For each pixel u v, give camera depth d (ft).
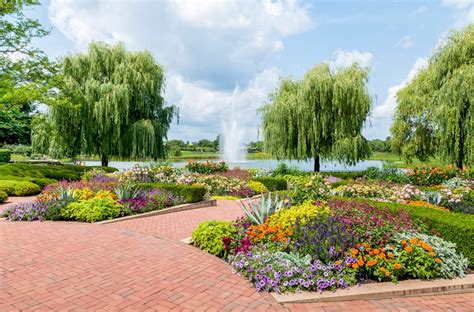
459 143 48.60
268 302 11.46
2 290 11.90
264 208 19.98
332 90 56.90
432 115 51.29
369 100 58.03
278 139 60.08
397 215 18.84
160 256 16.26
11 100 49.52
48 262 14.97
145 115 67.67
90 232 20.63
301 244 14.60
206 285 12.85
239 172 56.54
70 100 58.34
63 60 61.82
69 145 62.90
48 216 24.45
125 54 66.59
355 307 11.24
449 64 50.93
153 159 66.13
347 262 13.12
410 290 12.25
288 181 48.88
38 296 11.48
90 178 45.55
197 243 18.38
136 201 28.22
